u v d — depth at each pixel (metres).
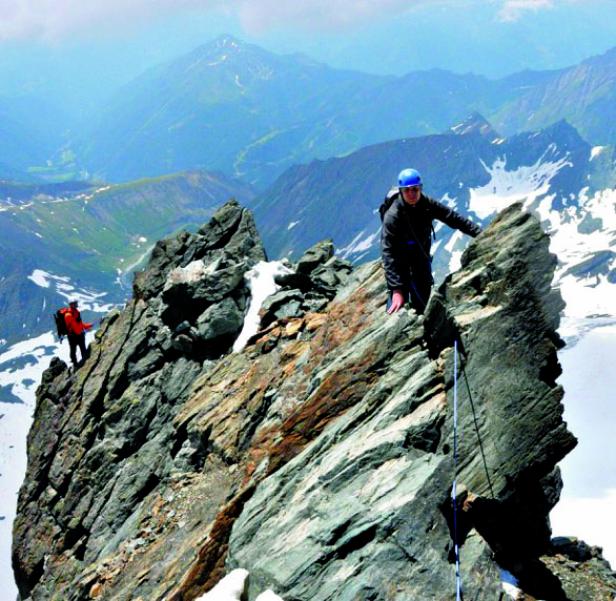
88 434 32.47
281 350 26.20
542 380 14.43
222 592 12.34
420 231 15.22
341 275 30.45
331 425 16.25
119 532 25.55
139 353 33.22
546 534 15.49
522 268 14.65
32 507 33.75
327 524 12.66
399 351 16.12
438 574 11.59
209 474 23.50
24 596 32.94
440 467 12.61
